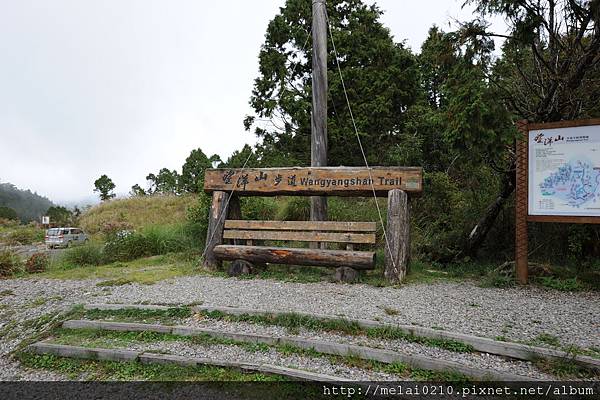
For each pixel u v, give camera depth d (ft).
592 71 22.82
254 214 32.94
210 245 24.31
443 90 24.73
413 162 38.52
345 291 18.40
